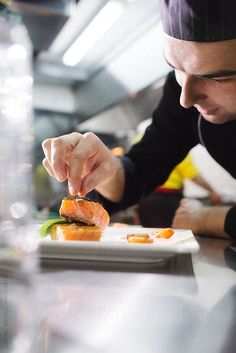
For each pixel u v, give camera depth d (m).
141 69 2.34
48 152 1.10
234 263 0.85
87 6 1.98
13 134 0.56
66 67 3.81
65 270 0.73
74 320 0.47
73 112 4.74
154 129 1.64
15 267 0.52
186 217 1.44
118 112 3.10
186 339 0.43
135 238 0.93
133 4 1.90
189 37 0.79
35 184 4.24
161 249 0.78
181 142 1.65
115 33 2.30
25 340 0.39
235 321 0.48
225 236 1.27
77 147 1.07
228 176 3.45
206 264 0.84
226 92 0.87
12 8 1.94
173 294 0.60
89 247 0.78
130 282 0.66
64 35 2.55
